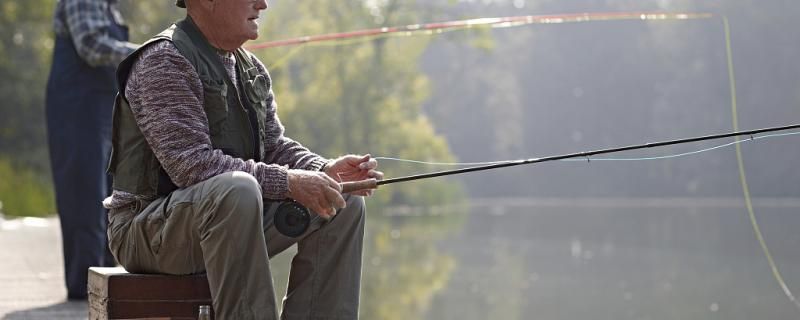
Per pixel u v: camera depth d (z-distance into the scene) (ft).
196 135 10.28
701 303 37.68
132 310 10.26
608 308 36.11
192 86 10.45
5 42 97.09
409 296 38.06
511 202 226.99
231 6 10.68
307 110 149.18
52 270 22.70
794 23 203.51
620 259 55.83
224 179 9.78
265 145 11.72
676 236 79.25
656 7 266.57
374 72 150.71
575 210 158.92
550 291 40.81
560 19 16.28
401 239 70.03
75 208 17.42
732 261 55.42
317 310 10.85
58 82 17.17
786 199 198.70
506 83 283.38
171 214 10.05
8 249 28.37
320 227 10.85
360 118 150.51
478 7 287.28
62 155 17.29
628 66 263.70
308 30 149.28
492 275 46.01
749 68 206.69
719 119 216.74
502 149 278.26
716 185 215.31
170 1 105.09
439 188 164.55
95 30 16.71
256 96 11.08
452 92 282.97
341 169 11.45
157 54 10.37
